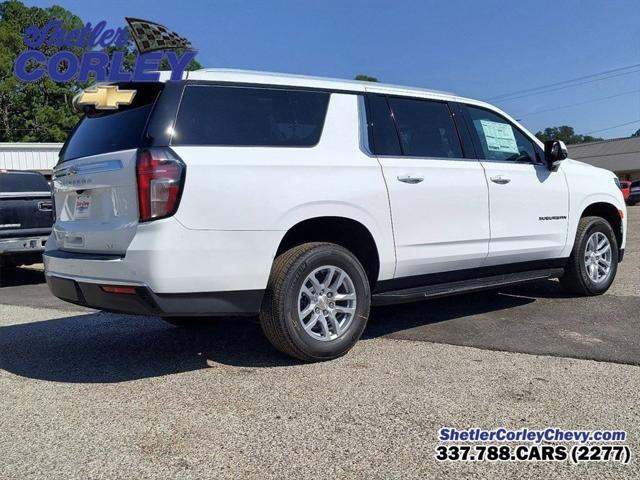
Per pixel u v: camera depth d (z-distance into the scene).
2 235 8.79
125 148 3.75
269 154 3.92
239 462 2.75
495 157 5.35
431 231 4.68
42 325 5.89
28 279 10.12
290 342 3.98
